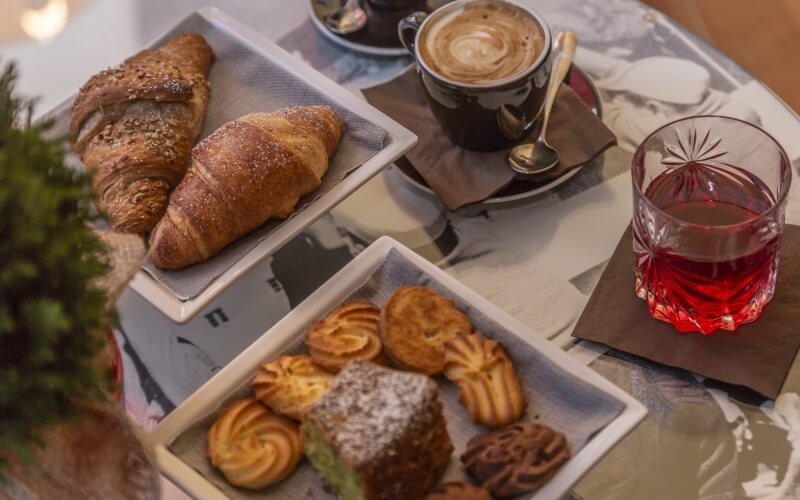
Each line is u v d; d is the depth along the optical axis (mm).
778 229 903
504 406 847
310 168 1039
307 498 840
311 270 1068
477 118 1080
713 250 896
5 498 768
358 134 1109
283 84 1179
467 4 1145
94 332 725
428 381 794
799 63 1886
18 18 1354
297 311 937
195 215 993
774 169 950
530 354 879
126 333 1034
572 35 1200
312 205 1043
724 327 958
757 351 938
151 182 1067
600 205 1090
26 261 659
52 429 723
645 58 1239
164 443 849
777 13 1961
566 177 1097
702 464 888
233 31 1233
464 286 935
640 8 1294
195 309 966
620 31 1275
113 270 788
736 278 916
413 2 1314
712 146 991
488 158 1125
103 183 1060
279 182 1017
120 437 763
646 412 824
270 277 1066
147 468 780
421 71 1096
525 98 1073
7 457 719
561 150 1110
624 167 1125
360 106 1126
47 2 1371
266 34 1332
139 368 1004
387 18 1312
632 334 968
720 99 1178
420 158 1129
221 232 996
